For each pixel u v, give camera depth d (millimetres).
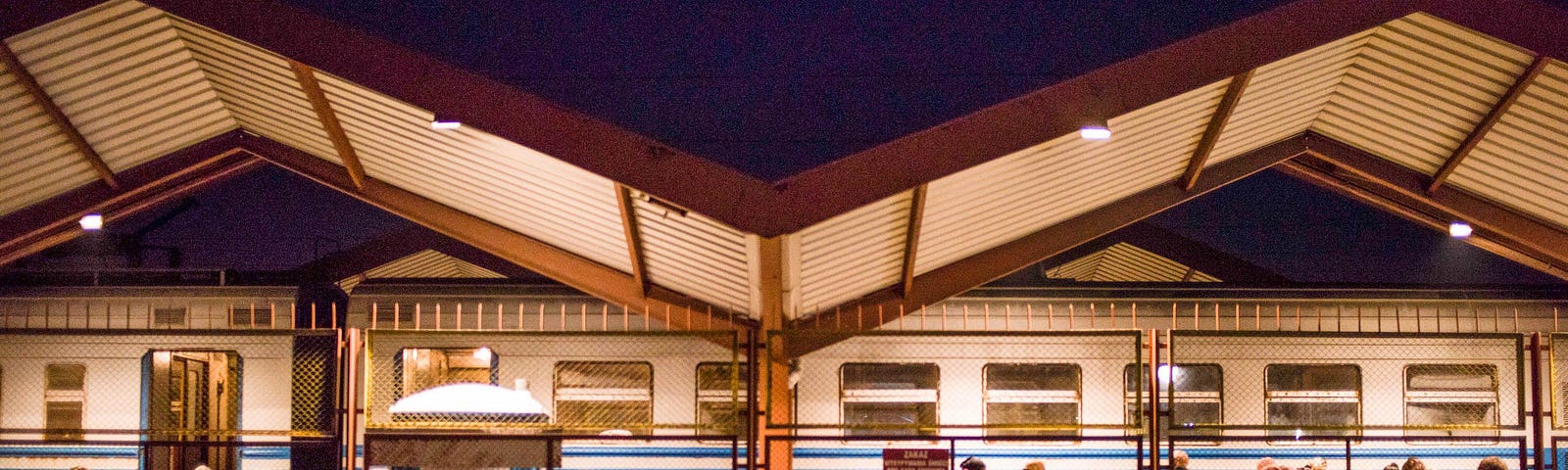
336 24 12211
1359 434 15555
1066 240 15438
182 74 14133
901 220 13188
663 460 14844
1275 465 13617
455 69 12188
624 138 12109
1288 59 13484
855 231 12984
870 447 15078
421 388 15250
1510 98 13734
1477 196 15836
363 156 14844
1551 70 13242
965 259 14992
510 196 14242
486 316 15422
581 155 12141
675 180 12039
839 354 15195
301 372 15391
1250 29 12539
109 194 15234
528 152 12867
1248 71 12766
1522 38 12609
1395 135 15422
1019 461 15227
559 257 15125
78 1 12109
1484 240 16844
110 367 15273
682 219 12844
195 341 15352
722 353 14844
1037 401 15344
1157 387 11867
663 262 14062
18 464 15031
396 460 11898
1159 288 15797
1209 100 13703
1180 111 13633
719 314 14477
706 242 13109
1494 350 15742
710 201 12016
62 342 15297
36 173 14414
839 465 15055
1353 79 14844
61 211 15062
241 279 16750
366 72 12234
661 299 14820
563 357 15125
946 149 12180
